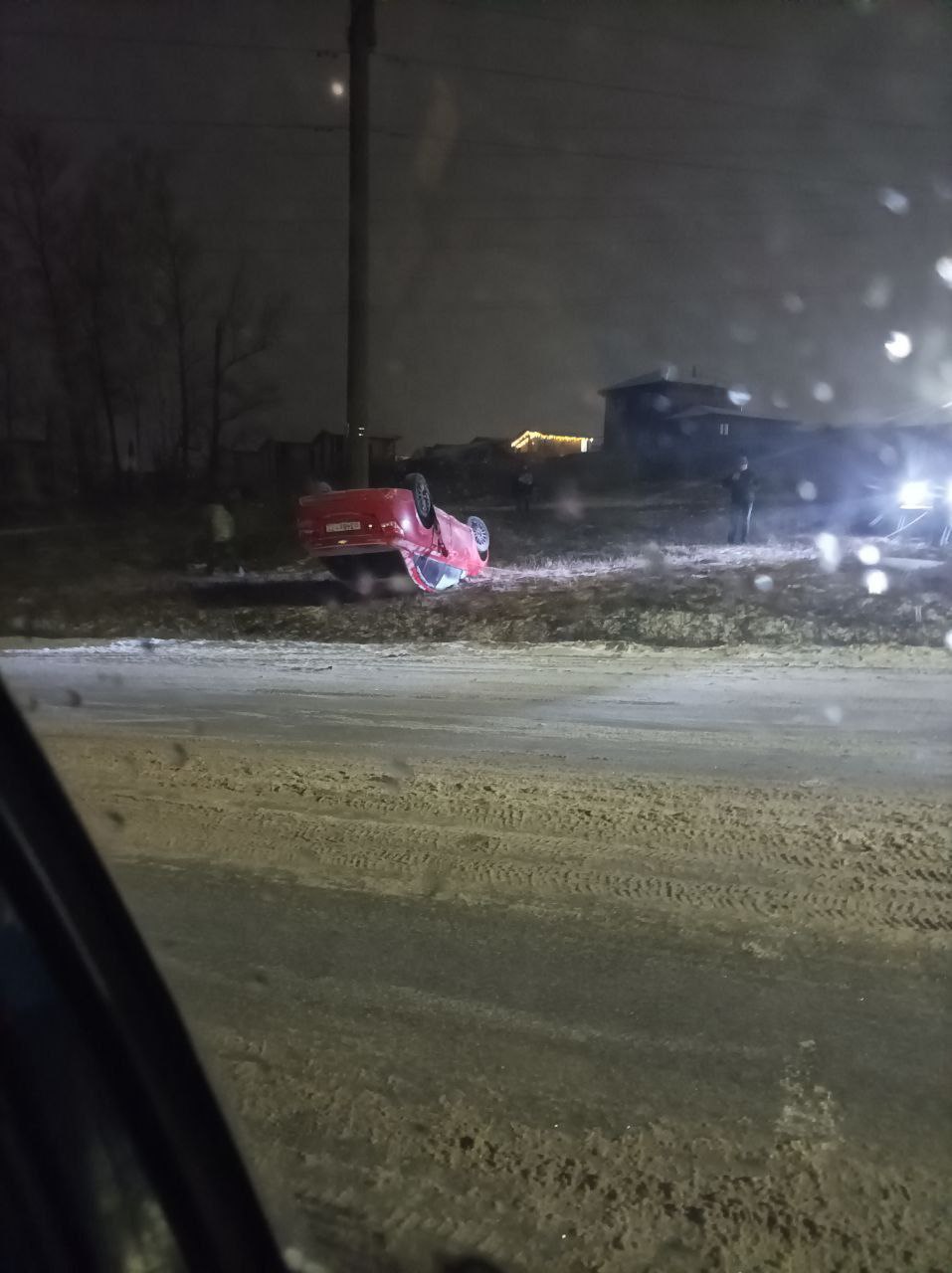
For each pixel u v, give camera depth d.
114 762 8.45
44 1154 1.92
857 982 4.31
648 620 15.01
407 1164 3.28
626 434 59.88
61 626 19.05
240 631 17.31
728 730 8.89
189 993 4.45
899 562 16.75
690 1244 2.89
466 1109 3.57
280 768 8.09
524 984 4.43
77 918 2.15
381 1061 3.88
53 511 44.19
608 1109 3.54
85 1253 1.94
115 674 13.59
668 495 37.50
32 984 1.99
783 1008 4.14
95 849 2.26
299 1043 4.02
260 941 4.94
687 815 6.46
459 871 5.71
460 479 48.94
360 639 16.05
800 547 20.67
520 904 5.24
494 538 28.08
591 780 7.39
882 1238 2.89
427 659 13.91
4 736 2.13
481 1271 2.80
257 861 5.99
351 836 6.34
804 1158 3.25
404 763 8.14
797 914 4.95
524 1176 3.21
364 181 22.12
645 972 4.49
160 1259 2.09
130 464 50.84
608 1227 2.97
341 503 17.33
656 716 9.61
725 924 4.89
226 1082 3.76
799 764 7.62
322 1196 3.12
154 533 33.28
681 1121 3.46
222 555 26.08
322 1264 2.81
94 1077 2.08
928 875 5.31
